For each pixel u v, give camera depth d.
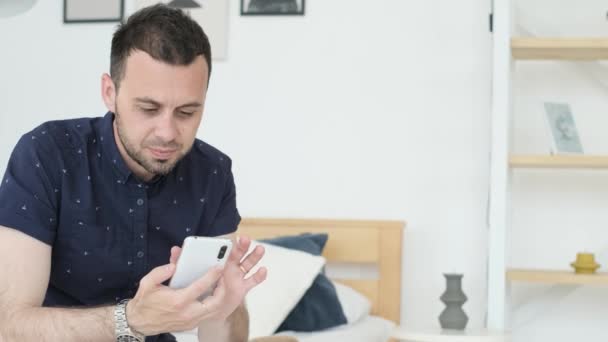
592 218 2.98
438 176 3.04
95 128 1.55
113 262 1.53
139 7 3.23
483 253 3.00
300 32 3.14
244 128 3.17
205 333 1.60
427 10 3.06
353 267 3.07
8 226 1.40
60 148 1.50
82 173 1.51
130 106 1.37
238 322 1.60
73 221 1.49
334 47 3.11
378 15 3.09
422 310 3.03
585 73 3.01
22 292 1.38
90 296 1.56
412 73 3.06
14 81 3.30
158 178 1.56
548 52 2.83
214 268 1.29
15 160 1.46
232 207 1.71
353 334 2.58
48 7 3.29
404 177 3.06
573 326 2.98
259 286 2.60
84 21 3.26
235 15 3.18
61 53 3.28
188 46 1.36
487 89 3.02
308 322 2.60
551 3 3.03
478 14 3.03
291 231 3.04
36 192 1.44
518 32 3.04
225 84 3.18
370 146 3.08
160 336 1.66
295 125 3.13
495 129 2.76
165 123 1.36
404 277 3.04
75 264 1.51
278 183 3.14
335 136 3.11
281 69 3.15
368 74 3.09
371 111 3.08
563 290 2.92
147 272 1.57
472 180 3.02
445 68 3.04
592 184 2.98
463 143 3.03
